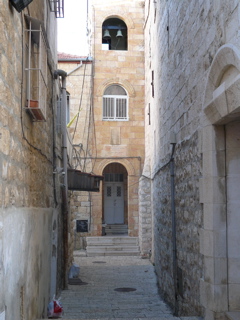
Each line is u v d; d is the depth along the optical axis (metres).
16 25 4.36
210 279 5.16
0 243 3.46
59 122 10.02
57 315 6.92
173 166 8.21
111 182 21.64
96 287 10.80
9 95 3.99
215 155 5.20
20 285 4.45
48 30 7.76
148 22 16.92
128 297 9.63
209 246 5.22
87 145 18.58
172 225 8.09
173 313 7.78
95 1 19.38
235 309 5.02
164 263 9.71
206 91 5.30
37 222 5.88
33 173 5.62
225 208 5.14
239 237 5.12
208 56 5.37
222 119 4.88
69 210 12.09
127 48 20.08
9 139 3.97
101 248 17.28
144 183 16.77
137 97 19.19
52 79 8.52
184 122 7.12
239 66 4.09
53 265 8.36
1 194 3.55
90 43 19.50
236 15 4.27
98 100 18.92
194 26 6.27
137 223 18.56
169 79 9.03
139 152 18.92
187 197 6.80
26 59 5.16
